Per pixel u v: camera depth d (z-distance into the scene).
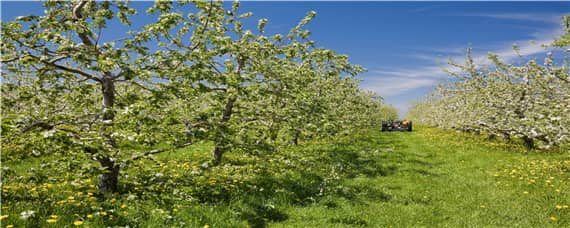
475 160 17.17
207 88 8.45
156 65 8.17
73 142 6.07
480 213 8.91
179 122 8.45
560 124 12.60
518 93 20.73
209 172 11.02
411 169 14.80
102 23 7.47
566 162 15.11
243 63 12.75
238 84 9.50
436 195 10.69
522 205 9.35
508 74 22.55
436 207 9.51
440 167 15.58
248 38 13.04
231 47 10.38
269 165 13.05
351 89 24.33
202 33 9.77
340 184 11.58
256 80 12.83
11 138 6.47
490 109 22.30
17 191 7.70
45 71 7.79
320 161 15.30
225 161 13.84
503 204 9.55
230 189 9.63
